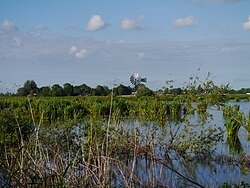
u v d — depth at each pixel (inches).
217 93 432.5
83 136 414.9
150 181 304.2
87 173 235.6
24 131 422.0
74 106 872.3
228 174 389.4
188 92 444.8
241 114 427.8
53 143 354.6
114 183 271.1
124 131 406.3
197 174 384.5
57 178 220.1
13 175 221.0
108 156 260.5
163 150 428.8
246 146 516.1
